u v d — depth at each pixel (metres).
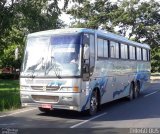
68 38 13.40
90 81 13.82
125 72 19.06
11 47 48.53
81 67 13.02
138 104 18.25
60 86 13.00
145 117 13.88
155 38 50.50
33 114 14.38
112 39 16.73
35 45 13.85
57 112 14.90
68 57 13.18
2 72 51.12
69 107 13.02
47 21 28.91
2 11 26.08
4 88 27.03
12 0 26.94
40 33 13.95
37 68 13.49
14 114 14.38
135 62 21.23
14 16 27.19
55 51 13.42
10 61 49.09
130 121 12.90
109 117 13.85
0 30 26.69
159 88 30.36
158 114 14.70
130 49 20.19
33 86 13.45
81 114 14.43
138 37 50.25
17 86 29.80
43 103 13.30
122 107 16.98
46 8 29.23
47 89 13.18
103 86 15.42
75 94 12.84
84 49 13.22
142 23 50.19
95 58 14.37
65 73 13.01
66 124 12.15
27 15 27.83
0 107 15.80
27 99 13.59
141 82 22.84
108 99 16.33
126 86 19.34
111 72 16.56
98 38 14.84
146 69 24.42
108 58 16.06
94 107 14.48
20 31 32.34
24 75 13.66
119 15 48.69
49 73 13.20
